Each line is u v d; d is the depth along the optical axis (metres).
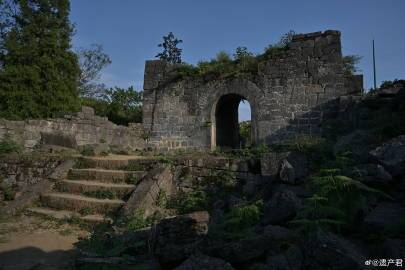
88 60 28.52
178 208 7.96
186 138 15.16
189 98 15.31
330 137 11.10
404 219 3.99
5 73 17.09
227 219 5.61
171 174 8.97
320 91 13.05
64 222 7.23
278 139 13.38
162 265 4.45
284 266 3.48
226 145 16.80
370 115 9.81
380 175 5.31
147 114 16.08
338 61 12.92
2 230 6.72
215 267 3.56
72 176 9.38
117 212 7.39
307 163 7.68
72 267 5.02
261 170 8.04
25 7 18.75
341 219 4.43
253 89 14.01
